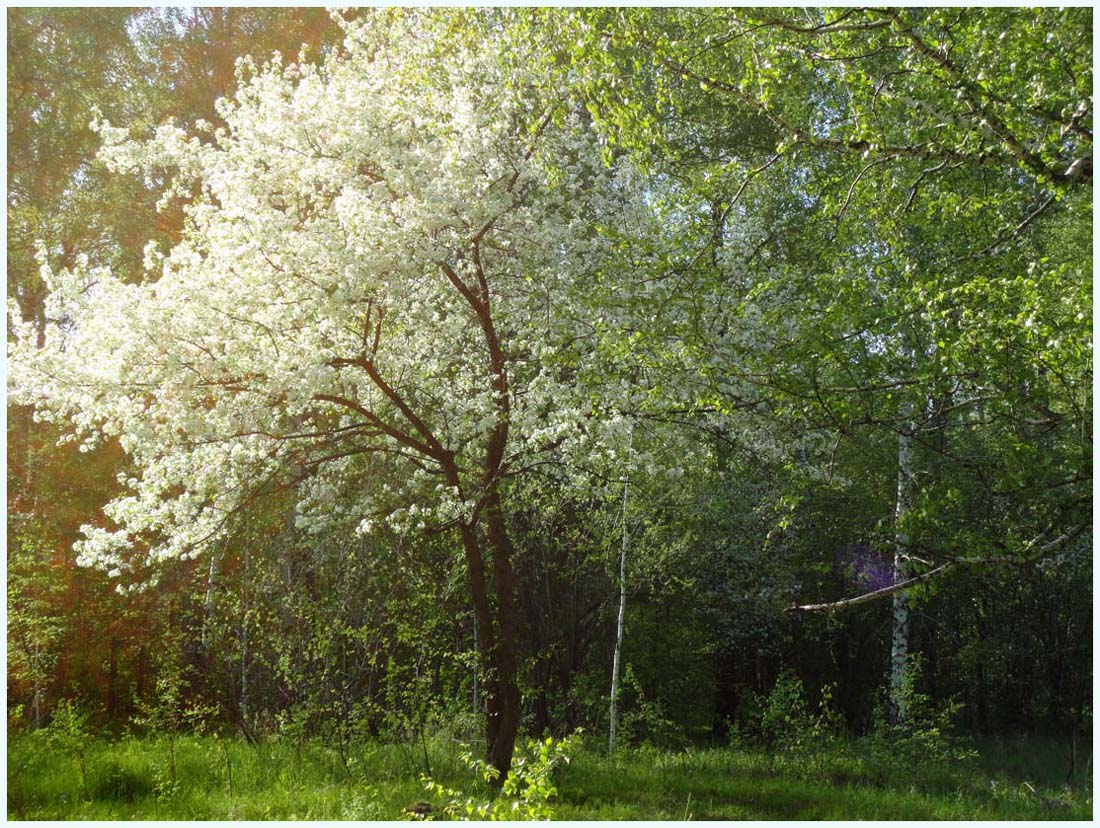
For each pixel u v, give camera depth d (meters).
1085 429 6.83
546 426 9.94
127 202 17.72
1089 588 16.56
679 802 9.79
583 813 8.84
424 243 9.32
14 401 9.01
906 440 11.38
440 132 9.96
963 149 7.36
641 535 13.98
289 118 9.73
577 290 9.77
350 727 11.70
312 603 12.04
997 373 7.55
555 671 15.00
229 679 12.34
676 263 9.53
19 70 17.73
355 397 10.29
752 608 15.73
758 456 11.26
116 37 18.94
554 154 10.27
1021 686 17.86
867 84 8.06
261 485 9.93
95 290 9.23
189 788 9.53
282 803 8.93
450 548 13.70
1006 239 8.85
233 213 9.11
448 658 13.83
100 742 11.77
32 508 15.53
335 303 9.02
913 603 7.15
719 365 9.55
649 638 15.67
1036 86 7.07
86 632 14.15
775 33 8.59
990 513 10.74
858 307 8.77
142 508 9.08
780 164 12.34
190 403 8.77
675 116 14.44
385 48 11.12
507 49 9.59
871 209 9.79
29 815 8.46
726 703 18.47
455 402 10.54
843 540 16.67
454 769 10.73
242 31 20.06
